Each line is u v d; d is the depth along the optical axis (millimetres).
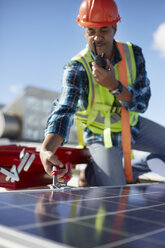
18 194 922
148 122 2002
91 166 1887
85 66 1689
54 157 1164
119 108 1771
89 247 465
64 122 1435
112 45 1751
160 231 580
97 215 688
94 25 1565
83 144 2021
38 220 606
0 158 1573
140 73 1816
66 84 1619
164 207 833
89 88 1705
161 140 2029
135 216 701
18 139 7988
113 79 1526
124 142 1701
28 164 1189
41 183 1604
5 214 645
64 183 1183
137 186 1335
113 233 547
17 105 8117
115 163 1691
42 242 476
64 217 648
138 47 1879
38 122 8227
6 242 510
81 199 902
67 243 475
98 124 1791
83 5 1639
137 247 480
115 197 976
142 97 1727
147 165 2135
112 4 1615
